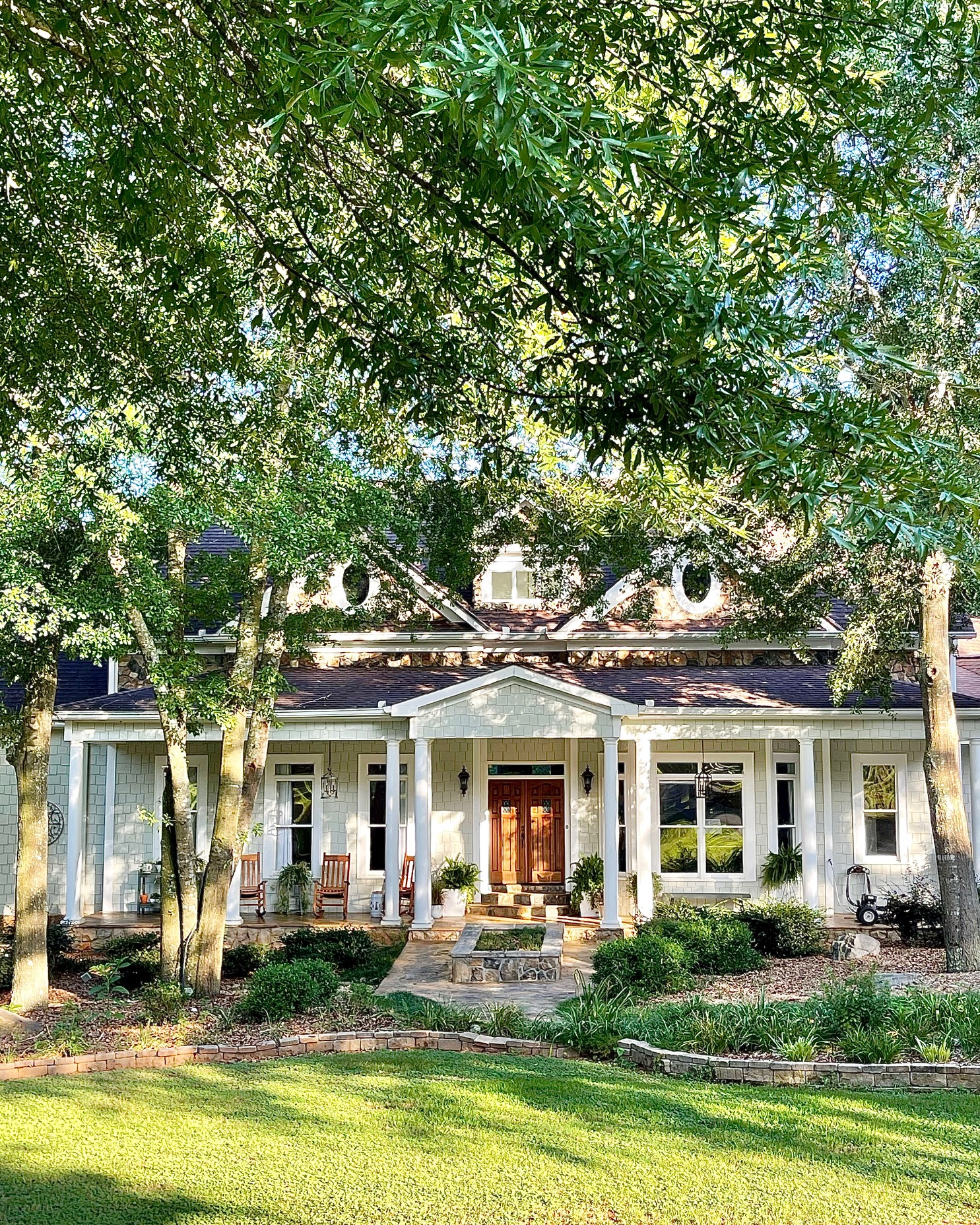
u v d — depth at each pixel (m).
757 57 3.36
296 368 9.23
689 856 21.41
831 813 21.17
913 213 3.45
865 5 3.47
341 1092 8.88
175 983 13.59
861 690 18.86
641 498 11.95
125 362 6.77
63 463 11.02
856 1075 9.30
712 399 3.18
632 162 2.73
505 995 14.62
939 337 12.05
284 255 4.79
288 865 21.59
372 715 19.62
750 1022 10.59
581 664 23.05
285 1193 6.59
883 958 16.80
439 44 2.16
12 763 14.81
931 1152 7.29
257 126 4.88
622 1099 8.60
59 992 14.83
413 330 4.66
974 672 24.02
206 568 14.55
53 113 5.78
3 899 20.94
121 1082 9.34
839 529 3.08
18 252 5.97
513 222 3.29
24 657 13.66
